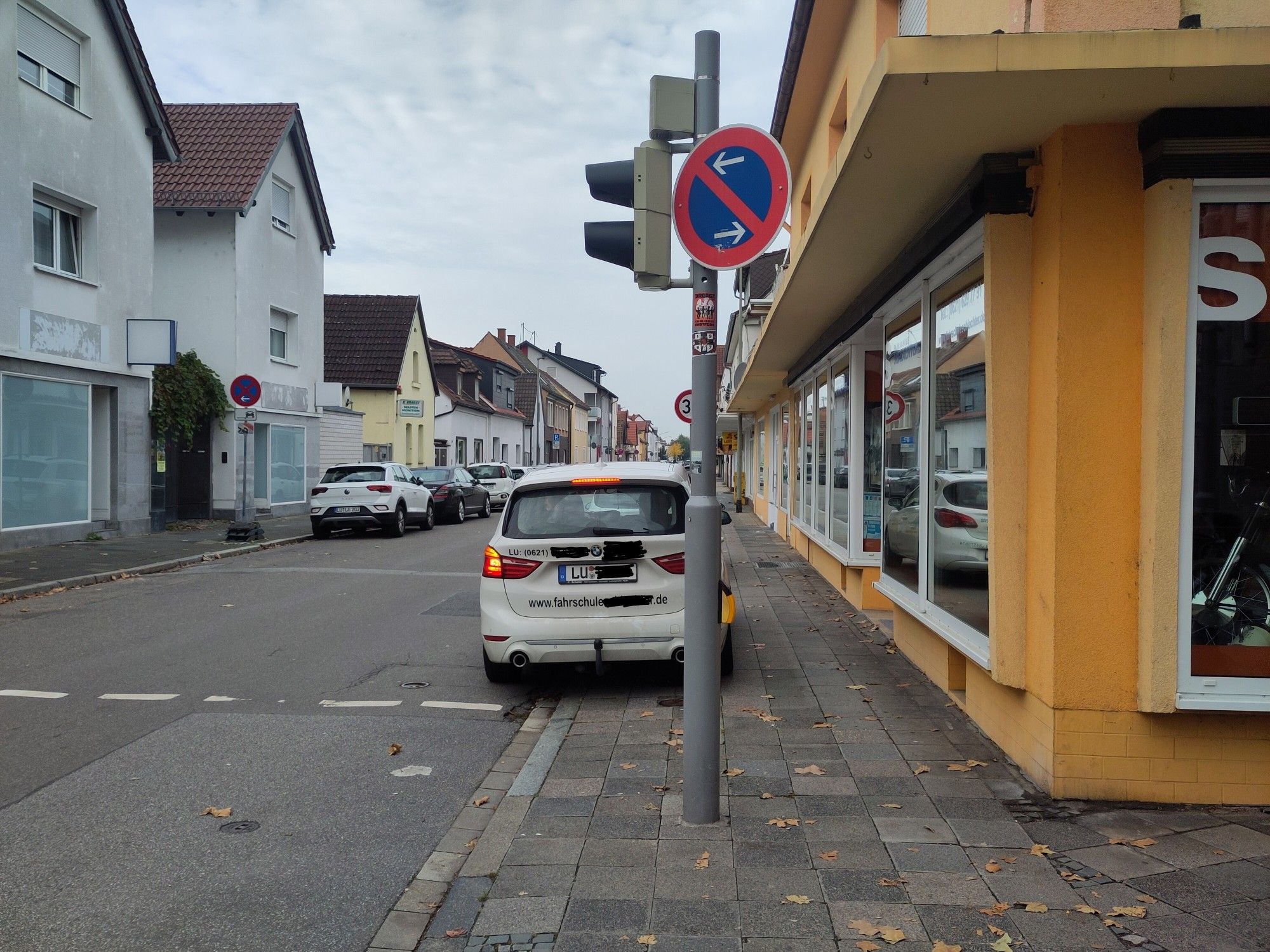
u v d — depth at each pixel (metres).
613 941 3.26
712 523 4.27
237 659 8.07
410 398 37.84
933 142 4.47
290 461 25.14
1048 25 4.53
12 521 14.67
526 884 3.70
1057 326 4.36
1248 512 4.25
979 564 5.19
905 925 3.30
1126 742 4.39
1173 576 4.21
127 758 5.45
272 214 24.16
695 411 4.30
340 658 8.20
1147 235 4.28
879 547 9.93
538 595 6.82
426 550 17.77
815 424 13.02
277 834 4.37
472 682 7.40
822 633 8.80
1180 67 3.66
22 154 14.65
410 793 4.94
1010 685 4.77
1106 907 3.40
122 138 17.16
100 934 3.42
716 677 4.28
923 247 5.85
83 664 7.79
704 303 4.30
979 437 5.14
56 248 15.82
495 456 54.09
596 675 7.66
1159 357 4.19
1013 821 4.19
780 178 4.11
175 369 20.50
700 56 4.35
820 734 5.59
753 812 4.39
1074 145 4.31
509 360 73.81
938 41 3.74
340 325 37.44
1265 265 4.18
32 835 4.34
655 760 5.30
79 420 16.12
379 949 3.32
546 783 4.93
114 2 16.48
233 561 15.55
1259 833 4.04
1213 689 4.23
